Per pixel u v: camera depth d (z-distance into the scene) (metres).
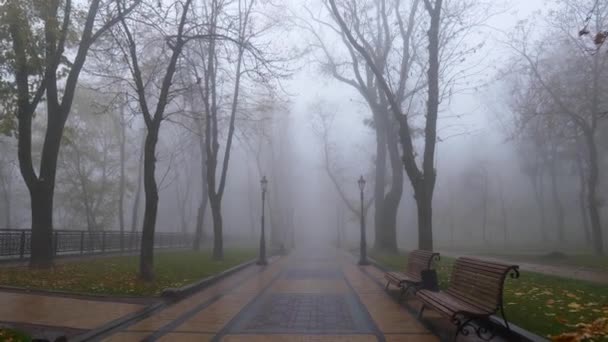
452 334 7.64
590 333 6.58
